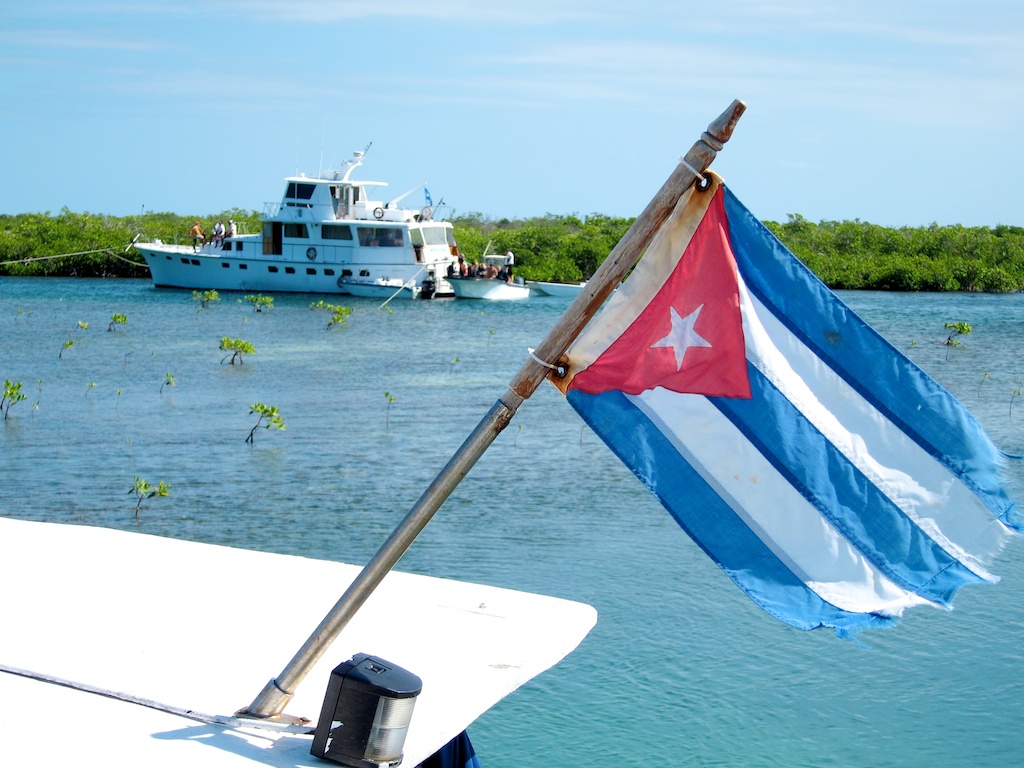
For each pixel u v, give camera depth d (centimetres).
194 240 6656
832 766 899
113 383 2952
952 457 399
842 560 402
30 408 2534
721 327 409
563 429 2342
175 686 439
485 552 1462
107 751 380
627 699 1036
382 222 5969
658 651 1144
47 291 6353
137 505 1681
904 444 403
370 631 495
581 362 414
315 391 2869
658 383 412
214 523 1585
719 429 409
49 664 456
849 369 405
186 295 6097
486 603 531
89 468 1927
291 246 6134
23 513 1628
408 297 6031
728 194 405
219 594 544
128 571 573
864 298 6988
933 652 1148
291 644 484
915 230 9038
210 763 372
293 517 1619
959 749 948
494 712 1013
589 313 389
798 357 407
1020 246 8138
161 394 2775
